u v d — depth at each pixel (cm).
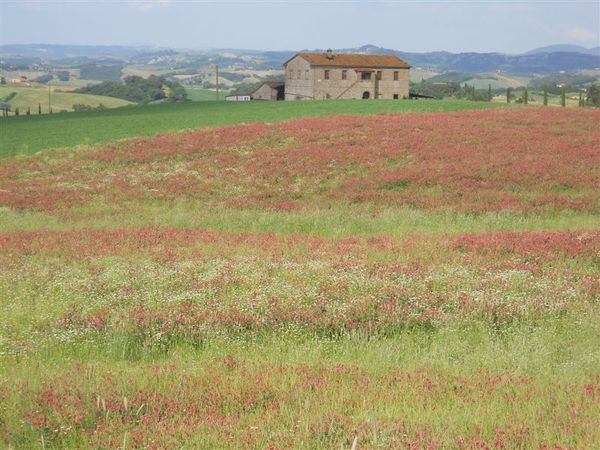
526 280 1655
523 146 4316
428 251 2045
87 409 849
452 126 5253
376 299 1480
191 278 1742
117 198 3550
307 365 1070
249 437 758
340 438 754
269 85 14212
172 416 848
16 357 1192
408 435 757
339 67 12619
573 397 895
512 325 1332
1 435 780
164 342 1288
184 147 4891
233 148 4806
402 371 1037
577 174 3544
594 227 2558
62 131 6700
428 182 3519
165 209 3259
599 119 5544
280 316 1380
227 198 3491
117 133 6319
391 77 13025
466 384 960
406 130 5097
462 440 734
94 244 2309
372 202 3216
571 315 1367
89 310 1472
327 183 3656
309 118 6216
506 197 3158
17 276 1806
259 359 1136
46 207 3353
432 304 1466
